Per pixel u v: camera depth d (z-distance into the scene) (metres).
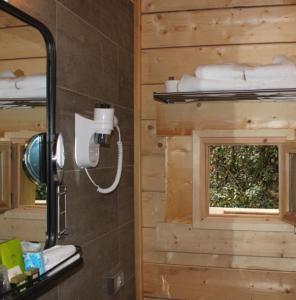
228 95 1.66
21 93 0.96
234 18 1.85
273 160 2.19
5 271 0.83
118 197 1.67
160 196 1.92
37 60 1.01
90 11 1.37
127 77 1.78
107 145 1.54
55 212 1.07
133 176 1.87
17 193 0.94
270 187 2.20
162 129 1.89
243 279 1.82
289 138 1.78
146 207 1.93
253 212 1.91
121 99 1.70
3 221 0.89
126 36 1.76
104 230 1.51
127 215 1.78
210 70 1.63
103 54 1.49
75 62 1.25
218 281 1.84
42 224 1.02
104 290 1.50
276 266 1.79
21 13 0.95
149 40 1.92
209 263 1.85
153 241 1.92
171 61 1.90
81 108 1.29
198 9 1.88
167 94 1.66
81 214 1.30
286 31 1.81
